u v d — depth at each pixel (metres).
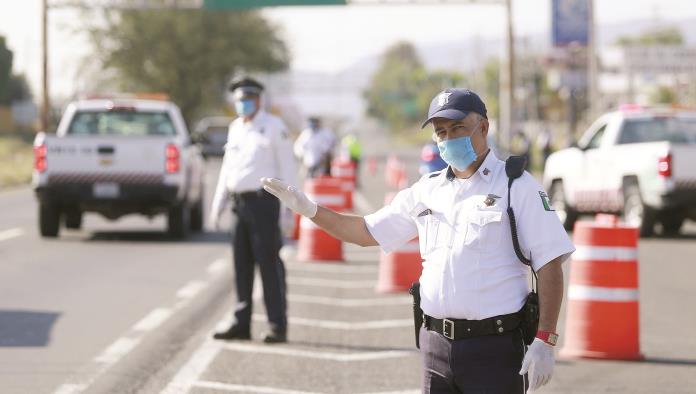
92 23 171.12
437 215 11.58
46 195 42.75
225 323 23.64
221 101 180.50
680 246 44.81
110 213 43.94
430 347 11.61
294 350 22.55
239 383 19.50
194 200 47.72
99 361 21.16
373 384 19.58
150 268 35.69
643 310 28.66
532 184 11.41
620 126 49.22
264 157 22.94
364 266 37.19
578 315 22.20
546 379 11.20
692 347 23.38
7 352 21.95
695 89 129.88
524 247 11.38
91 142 42.72
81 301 28.67
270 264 23.02
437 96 11.46
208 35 175.25
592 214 52.97
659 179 45.97
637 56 164.00
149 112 45.19
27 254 39.47
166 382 19.47
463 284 11.36
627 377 20.34
